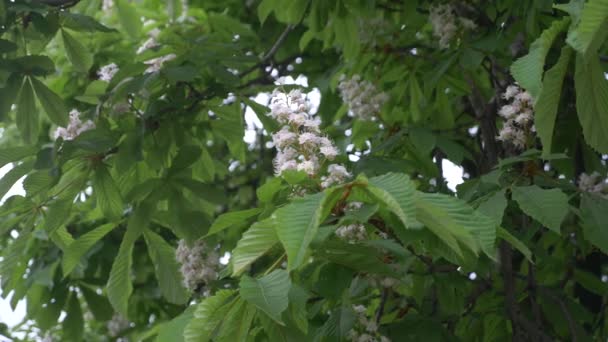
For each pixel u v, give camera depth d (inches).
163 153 194.1
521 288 223.8
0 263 184.2
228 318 107.0
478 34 212.7
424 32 251.8
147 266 289.1
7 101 180.7
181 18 270.1
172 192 179.6
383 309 183.0
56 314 261.0
